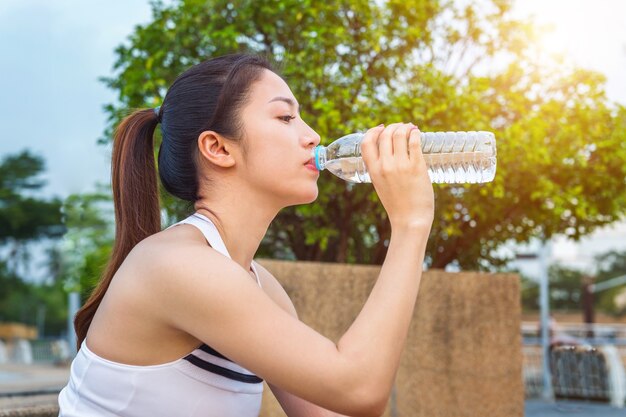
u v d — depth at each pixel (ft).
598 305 135.23
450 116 14.66
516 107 16.01
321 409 5.11
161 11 16.12
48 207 148.87
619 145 16.20
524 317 87.15
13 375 43.06
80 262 78.48
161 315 4.01
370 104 14.76
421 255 4.17
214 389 4.21
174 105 4.63
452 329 13.89
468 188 15.29
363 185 15.08
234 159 4.47
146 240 4.33
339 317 12.59
